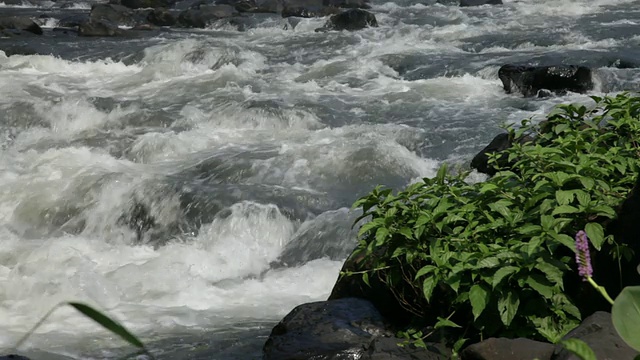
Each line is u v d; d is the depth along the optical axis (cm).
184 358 724
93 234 1134
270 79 1791
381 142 1262
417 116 1433
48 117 1553
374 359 584
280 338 641
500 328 600
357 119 1446
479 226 639
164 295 895
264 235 1062
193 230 1087
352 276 699
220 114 1491
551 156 704
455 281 598
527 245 603
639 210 594
